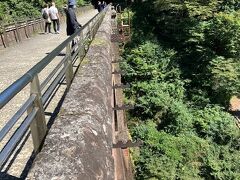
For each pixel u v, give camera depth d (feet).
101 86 11.24
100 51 17.88
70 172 5.38
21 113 7.09
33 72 7.80
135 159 34.99
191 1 67.21
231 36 57.57
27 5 79.71
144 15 91.91
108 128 8.48
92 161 6.13
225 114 47.93
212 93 55.83
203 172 35.88
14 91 6.07
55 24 54.44
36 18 60.90
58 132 6.75
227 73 52.80
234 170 36.42
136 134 40.19
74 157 5.81
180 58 63.87
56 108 16.08
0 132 5.87
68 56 16.57
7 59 31.35
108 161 6.95
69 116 7.72
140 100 47.60
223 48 59.57
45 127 9.43
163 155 35.65
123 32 71.31
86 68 13.24
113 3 145.07
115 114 23.93
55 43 41.42
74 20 29.58
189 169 35.24
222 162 37.01
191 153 37.01
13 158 11.21
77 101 8.82
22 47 39.60
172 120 43.78
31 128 8.74
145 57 61.67
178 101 50.21
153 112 46.09
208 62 57.98
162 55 64.28
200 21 65.10
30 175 5.31
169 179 32.89
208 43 60.54
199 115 46.98
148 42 70.23
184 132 42.42
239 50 58.49
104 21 41.60
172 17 72.90
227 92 53.88
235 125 45.88
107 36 27.30
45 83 10.08
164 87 52.80
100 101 9.55
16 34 45.21
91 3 178.70
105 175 6.28
